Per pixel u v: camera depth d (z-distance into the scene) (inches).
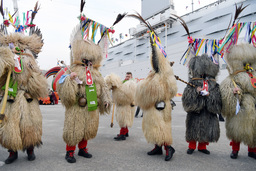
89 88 132.3
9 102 119.8
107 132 224.8
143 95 136.9
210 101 138.5
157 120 131.4
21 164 119.7
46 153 142.6
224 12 1518.2
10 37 128.0
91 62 139.1
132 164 122.6
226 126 143.4
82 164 121.4
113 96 193.6
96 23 142.5
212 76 149.4
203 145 148.5
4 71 119.3
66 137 123.9
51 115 379.6
